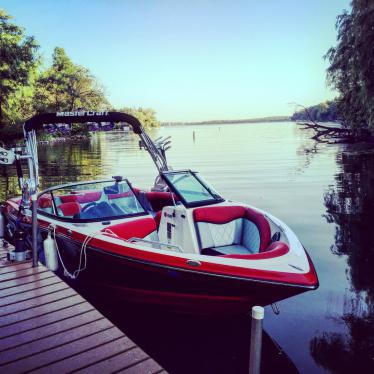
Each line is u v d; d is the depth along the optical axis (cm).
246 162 2152
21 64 2997
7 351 302
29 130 617
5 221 740
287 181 1425
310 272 392
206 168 1925
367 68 1631
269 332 430
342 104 2236
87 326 337
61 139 5850
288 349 397
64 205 574
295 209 977
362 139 3078
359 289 524
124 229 490
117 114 656
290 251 424
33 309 366
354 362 372
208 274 390
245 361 380
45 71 4859
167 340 422
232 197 1155
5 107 3083
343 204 1016
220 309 434
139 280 440
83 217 548
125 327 454
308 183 1367
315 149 2827
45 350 303
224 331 438
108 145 4541
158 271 416
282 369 367
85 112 639
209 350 401
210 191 555
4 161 570
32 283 422
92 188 620
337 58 2020
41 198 639
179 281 413
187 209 492
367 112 1792
